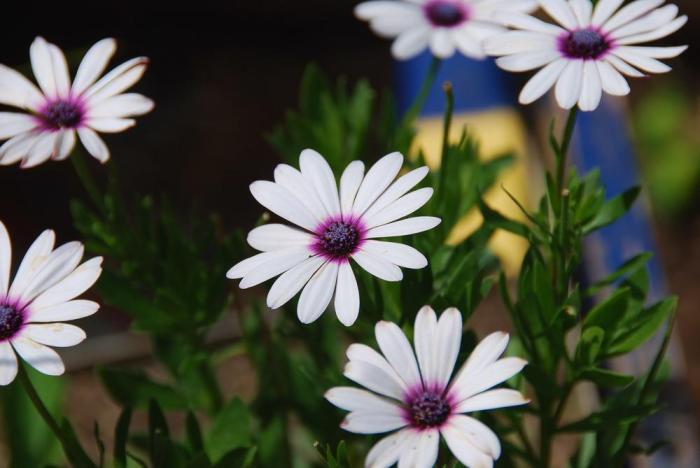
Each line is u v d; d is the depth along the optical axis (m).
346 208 0.61
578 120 0.91
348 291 0.59
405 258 0.59
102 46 0.66
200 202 1.09
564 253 0.65
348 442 0.75
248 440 0.68
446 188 0.70
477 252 0.68
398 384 0.58
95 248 0.71
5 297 0.60
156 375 0.96
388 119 0.74
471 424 0.57
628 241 0.84
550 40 0.63
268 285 0.69
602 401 0.79
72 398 0.94
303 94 0.77
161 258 0.73
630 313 0.66
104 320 0.98
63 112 0.64
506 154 0.76
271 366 0.74
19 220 1.05
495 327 0.98
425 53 1.00
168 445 0.64
